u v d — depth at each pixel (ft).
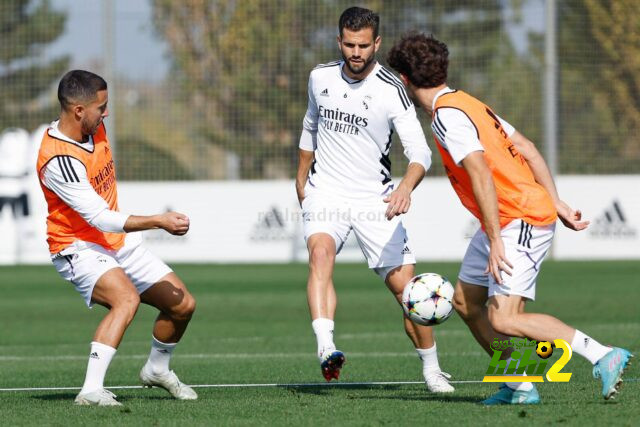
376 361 115.34
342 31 85.76
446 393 86.12
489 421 67.46
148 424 68.90
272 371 107.24
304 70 291.79
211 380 100.12
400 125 87.56
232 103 295.07
